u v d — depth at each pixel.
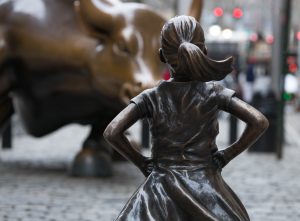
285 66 17.19
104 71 11.50
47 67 12.19
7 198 10.30
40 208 9.59
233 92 4.94
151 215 4.66
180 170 4.81
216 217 4.64
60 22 12.18
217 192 4.74
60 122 12.91
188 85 4.92
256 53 43.03
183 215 4.69
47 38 12.15
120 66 11.30
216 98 4.91
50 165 14.26
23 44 12.30
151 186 4.79
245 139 4.90
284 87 16.95
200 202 4.69
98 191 11.05
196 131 4.87
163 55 5.00
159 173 4.84
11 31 12.41
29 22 12.33
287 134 24.62
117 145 4.90
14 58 12.44
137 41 11.23
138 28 11.34
